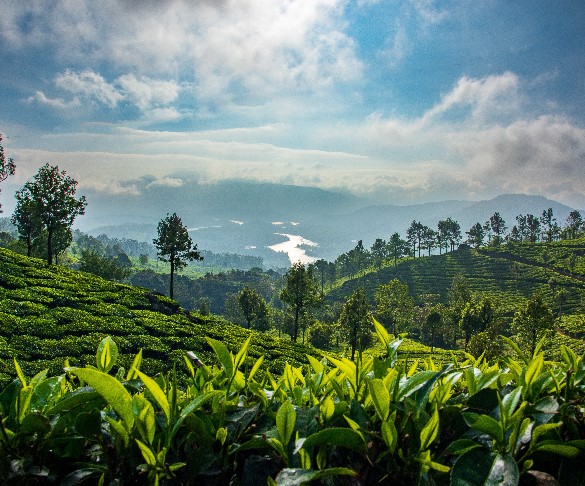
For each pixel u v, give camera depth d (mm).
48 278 45281
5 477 1688
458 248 195000
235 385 2389
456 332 95688
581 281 135000
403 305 103562
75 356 25516
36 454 1809
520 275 150125
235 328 47188
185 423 1855
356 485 1783
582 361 2402
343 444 1762
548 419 2010
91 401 1965
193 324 40656
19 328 27875
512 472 1677
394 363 2227
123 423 1812
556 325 97125
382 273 175125
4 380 18594
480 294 130625
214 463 1860
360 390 2143
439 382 2312
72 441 1874
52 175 55719
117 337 29812
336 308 137375
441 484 1858
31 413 1746
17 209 64312
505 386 2357
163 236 56312
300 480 1568
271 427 2031
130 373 2436
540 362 2113
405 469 1785
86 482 1868
